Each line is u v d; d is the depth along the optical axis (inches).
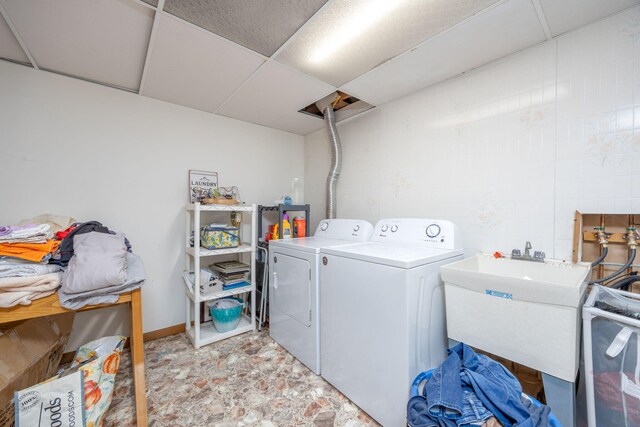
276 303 84.5
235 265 96.8
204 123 98.2
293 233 101.3
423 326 51.9
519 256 58.3
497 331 45.6
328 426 52.6
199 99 88.0
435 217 76.0
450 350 49.1
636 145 47.0
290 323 77.5
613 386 35.8
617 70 48.8
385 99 86.4
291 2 46.9
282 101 89.4
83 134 75.9
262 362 73.9
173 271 91.4
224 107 94.6
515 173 60.9
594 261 50.7
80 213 75.7
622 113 48.3
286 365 72.6
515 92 61.1
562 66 54.8
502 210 63.0
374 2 46.9
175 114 91.7
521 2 46.4
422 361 51.6
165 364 72.7
